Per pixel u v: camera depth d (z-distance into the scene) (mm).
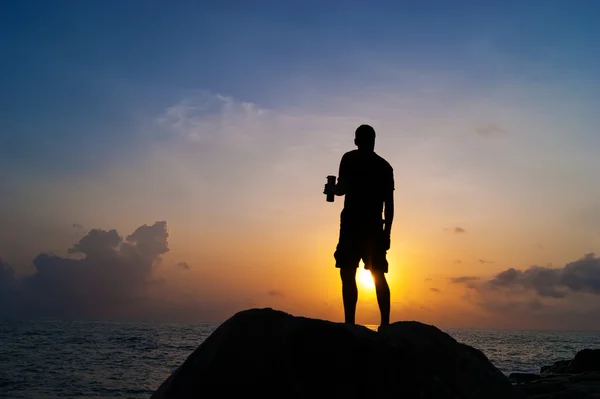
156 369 37312
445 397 4840
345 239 6551
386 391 4699
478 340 112688
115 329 139500
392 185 6754
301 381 4668
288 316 5082
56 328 138125
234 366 4703
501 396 5105
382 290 6504
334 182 6801
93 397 24766
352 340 4828
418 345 5344
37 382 29703
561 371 16109
